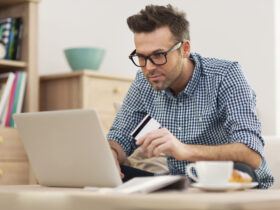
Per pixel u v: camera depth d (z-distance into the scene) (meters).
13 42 2.98
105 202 0.88
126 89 3.14
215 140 1.75
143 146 1.37
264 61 3.25
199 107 1.74
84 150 1.27
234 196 0.92
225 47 3.39
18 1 2.99
